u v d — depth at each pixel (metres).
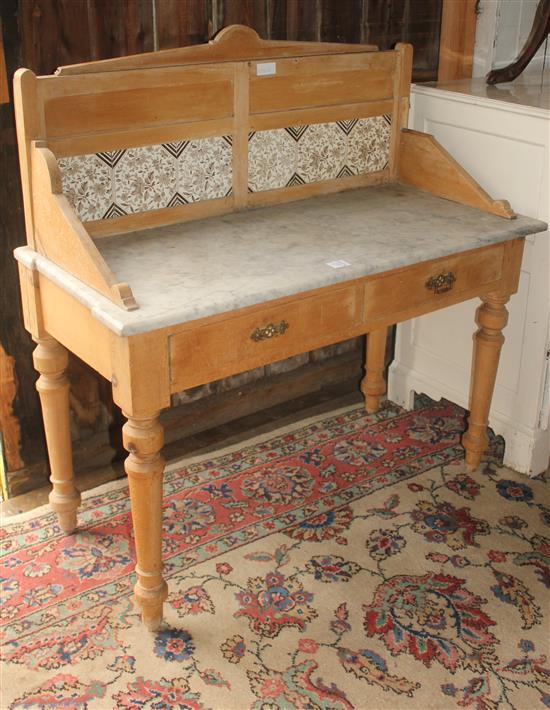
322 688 1.77
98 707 1.72
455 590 2.04
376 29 2.53
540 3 2.43
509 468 2.52
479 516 2.30
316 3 2.39
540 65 2.83
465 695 1.75
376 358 2.72
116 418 2.51
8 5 1.91
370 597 2.02
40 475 2.40
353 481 2.45
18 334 2.22
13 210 2.09
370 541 2.21
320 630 1.92
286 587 2.05
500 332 2.30
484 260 2.12
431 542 2.20
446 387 2.68
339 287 1.87
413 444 2.64
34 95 1.79
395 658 1.85
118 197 2.01
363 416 2.79
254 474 2.48
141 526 1.81
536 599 2.01
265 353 1.81
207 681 1.79
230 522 2.27
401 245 1.99
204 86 2.04
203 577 2.08
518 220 2.19
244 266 1.85
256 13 2.31
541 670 1.82
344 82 2.28
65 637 1.89
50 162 1.74
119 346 1.62
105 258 1.89
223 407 2.73
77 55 2.07
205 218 2.16
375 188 2.45
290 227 2.11
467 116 2.37
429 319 2.69
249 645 1.88
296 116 2.23
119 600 2.00
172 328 1.64
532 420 2.43
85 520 2.27
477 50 2.68
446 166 2.32
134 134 1.98
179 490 2.40
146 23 2.14
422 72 2.67
